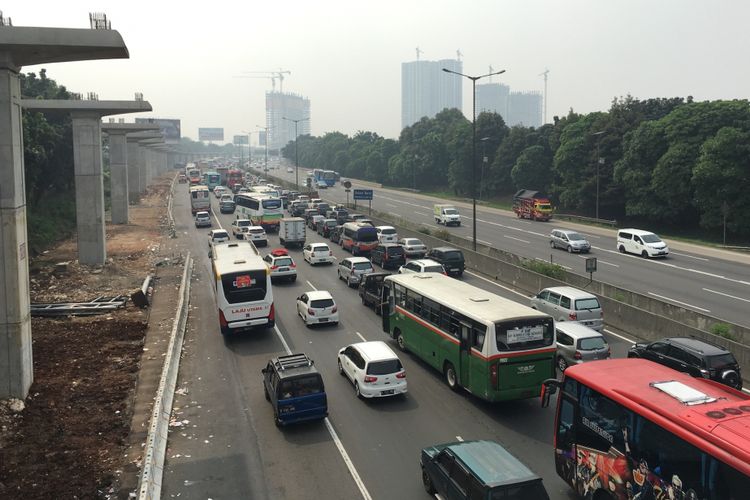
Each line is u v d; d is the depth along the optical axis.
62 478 15.98
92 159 48.72
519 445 18.20
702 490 10.82
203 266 49.62
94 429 19.12
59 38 21.75
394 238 57.75
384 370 21.48
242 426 19.64
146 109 48.59
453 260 43.38
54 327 31.14
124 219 76.69
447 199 111.56
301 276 45.19
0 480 15.84
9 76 21.58
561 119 97.62
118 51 22.86
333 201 105.56
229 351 27.66
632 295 32.91
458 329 22.12
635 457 12.55
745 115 64.88
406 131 152.88
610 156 80.12
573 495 15.23
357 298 38.03
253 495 15.40
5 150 21.39
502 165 109.56
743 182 60.28
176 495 15.40
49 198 76.00
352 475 16.39
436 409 21.03
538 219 79.12
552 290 30.42
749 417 11.29
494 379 20.06
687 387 12.90
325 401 19.41
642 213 71.81
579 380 14.58
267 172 185.25
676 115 68.81
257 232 60.16
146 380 23.58
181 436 18.91
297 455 17.59
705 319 28.20
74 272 45.62
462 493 13.32
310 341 29.08
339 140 197.38
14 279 21.42
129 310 34.94
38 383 23.12
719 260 50.94
